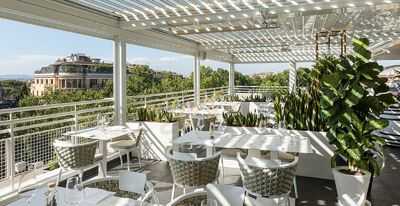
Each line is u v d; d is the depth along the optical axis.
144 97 8.05
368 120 3.34
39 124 4.48
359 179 3.29
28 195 2.19
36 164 4.25
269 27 6.39
